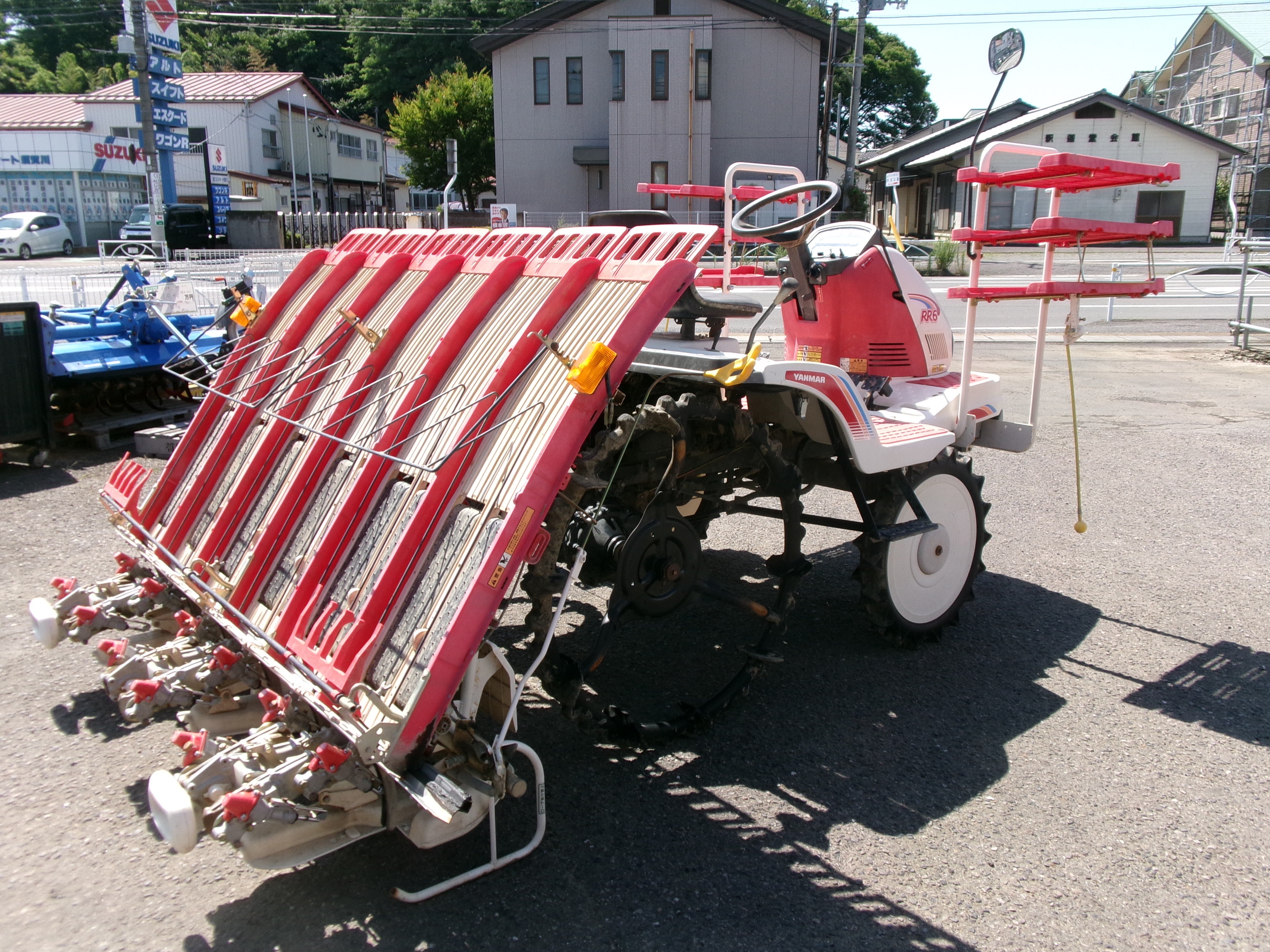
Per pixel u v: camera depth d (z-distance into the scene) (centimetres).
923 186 3916
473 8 5138
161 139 2528
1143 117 3256
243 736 290
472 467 263
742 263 648
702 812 294
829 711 359
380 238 403
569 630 429
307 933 241
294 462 319
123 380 802
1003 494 646
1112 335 1407
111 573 480
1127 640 423
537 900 253
